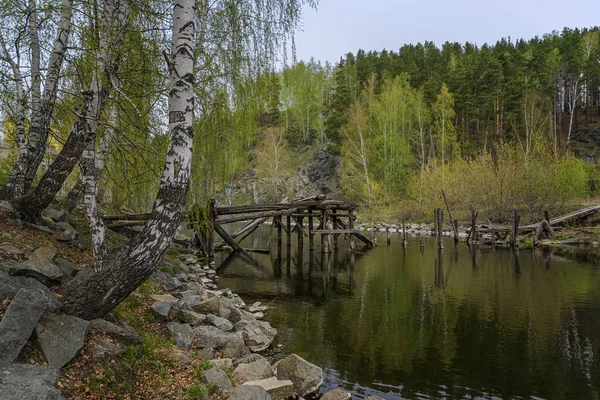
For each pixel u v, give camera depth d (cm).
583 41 7019
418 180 4319
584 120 6600
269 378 614
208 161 1216
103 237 682
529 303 1202
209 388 528
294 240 3116
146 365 534
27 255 693
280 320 1036
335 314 1092
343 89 5919
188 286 1108
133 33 753
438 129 5103
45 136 967
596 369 744
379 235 3372
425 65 7138
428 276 1625
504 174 3338
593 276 1593
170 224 555
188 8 569
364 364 759
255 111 1207
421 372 730
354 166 5191
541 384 687
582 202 3459
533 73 5706
